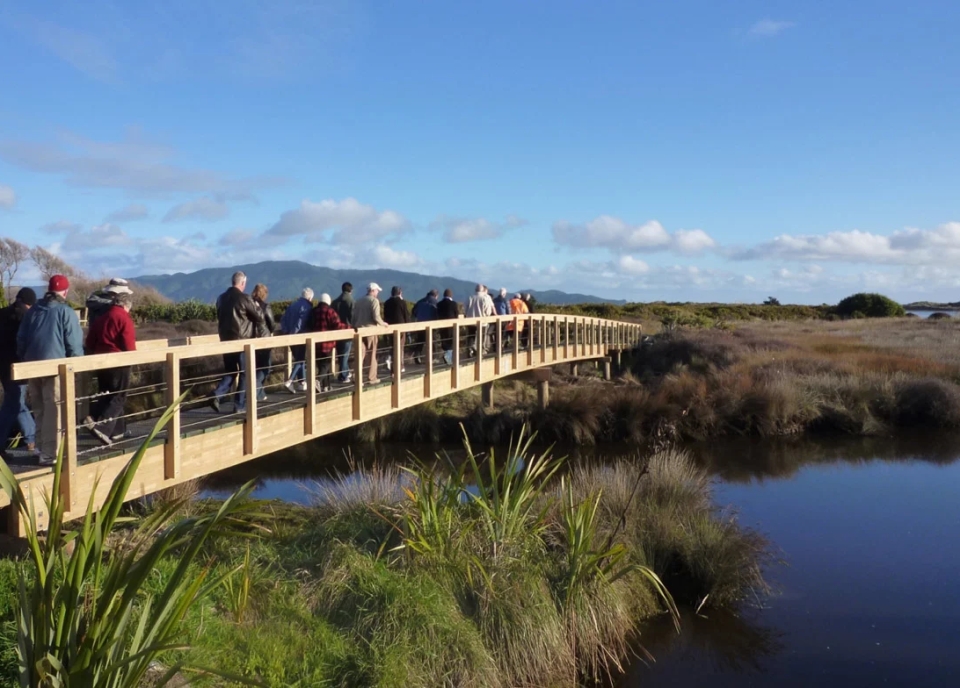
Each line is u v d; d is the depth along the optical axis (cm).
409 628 509
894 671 612
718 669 613
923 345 2645
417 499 627
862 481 1258
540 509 716
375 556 600
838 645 660
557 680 569
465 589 579
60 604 310
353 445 1597
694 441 1617
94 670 301
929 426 1755
